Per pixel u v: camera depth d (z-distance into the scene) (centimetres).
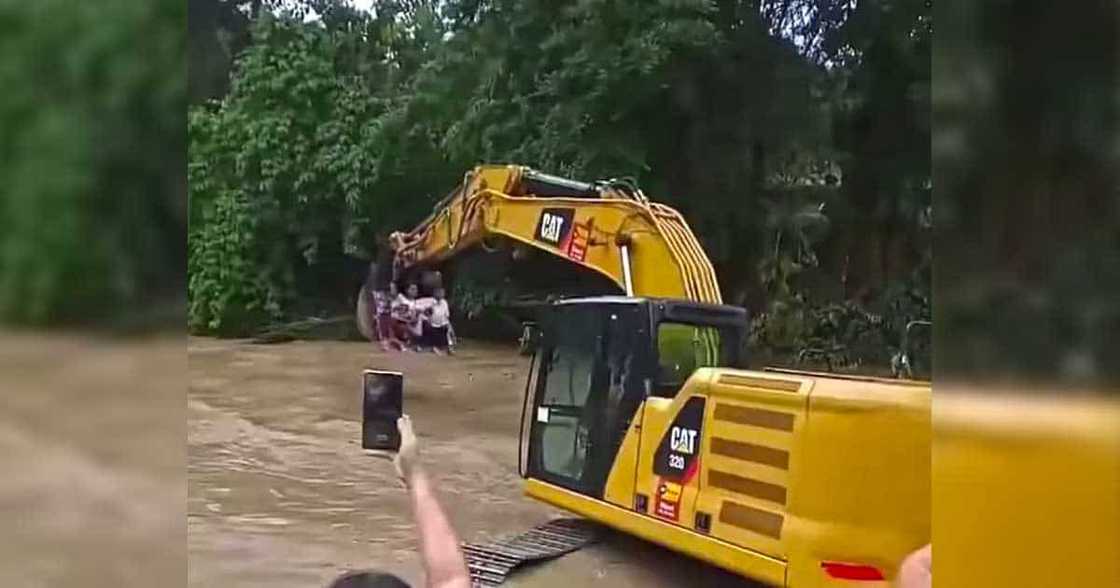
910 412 356
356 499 681
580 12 1487
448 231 895
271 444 904
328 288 1848
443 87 1709
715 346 535
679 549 464
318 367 1430
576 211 721
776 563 399
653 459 489
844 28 1399
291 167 1812
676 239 660
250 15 1867
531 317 1659
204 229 1791
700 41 1436
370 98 1852
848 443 362
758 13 1462
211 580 489
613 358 530
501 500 700
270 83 1839
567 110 1509
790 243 1444
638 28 1468
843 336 1374
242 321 1786
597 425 531
